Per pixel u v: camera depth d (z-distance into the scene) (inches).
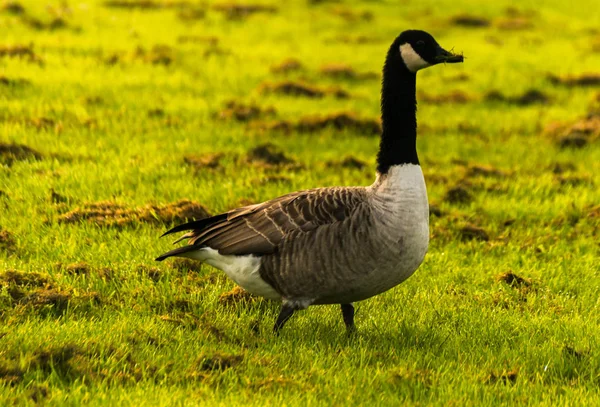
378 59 1215.6
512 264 534.3
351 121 862.5
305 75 1090.1
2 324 370.3
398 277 371.6
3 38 1109.7
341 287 366.0
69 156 691.4
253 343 379.6
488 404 329.1
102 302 417.4
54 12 1296.8
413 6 1611.7
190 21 1357.0
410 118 382.0
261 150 737.0
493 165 789.2
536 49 1355.8
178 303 428.1
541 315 442.6
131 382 327.6
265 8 1487.5
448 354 383.2
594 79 1147.3
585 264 536.4
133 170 654.5
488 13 1614.2
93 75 965.2
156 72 1023.0
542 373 367.2
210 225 391.9
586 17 1686.8
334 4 1569.9
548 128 908.6
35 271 450.3
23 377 320.2
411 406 323.3
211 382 333.7
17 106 809.5
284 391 328.8
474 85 1118.4
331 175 702.5
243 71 1080.2
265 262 370.3
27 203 566.9
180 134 781.3
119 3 1435.8
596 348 390.6
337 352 375.6
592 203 656.4
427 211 377.7
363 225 358.0
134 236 520.4
